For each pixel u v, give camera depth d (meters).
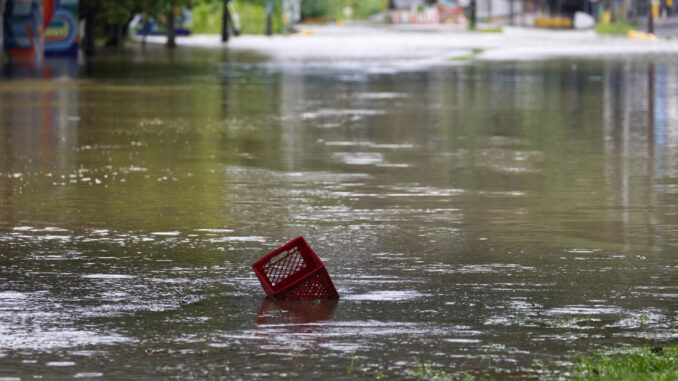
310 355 14.77
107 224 24.36
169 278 19.33
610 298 17.92
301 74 84.75
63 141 40.53
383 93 65.69
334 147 39.28
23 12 99.56
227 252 21.55
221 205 26.95
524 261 20.77
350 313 16.98
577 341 15.41
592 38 186.50
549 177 31.94
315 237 23.06
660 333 15.82
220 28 196.00
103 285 18.77
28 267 20.11
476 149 38.78
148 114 51.56
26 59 100.25
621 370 13.70
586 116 51.53
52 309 17.19
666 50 135.12
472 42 166.00
